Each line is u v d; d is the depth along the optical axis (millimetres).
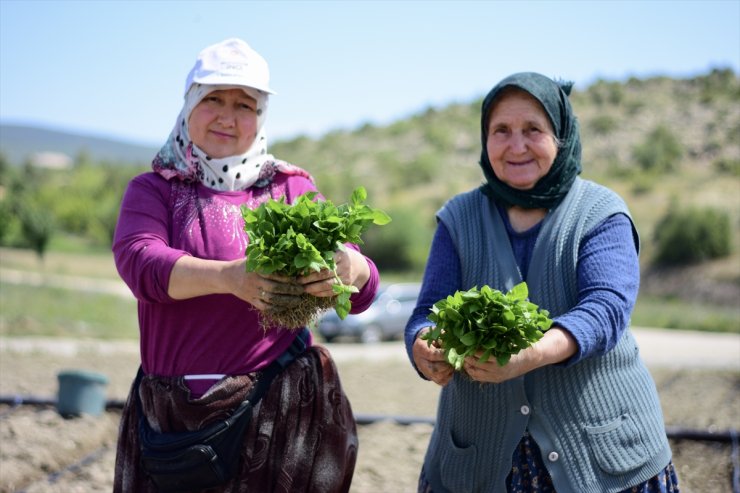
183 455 3004
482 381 2902
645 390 3176
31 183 104062
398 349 17734
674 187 67688
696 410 7586
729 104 95625
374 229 56000
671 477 3219
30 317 18047
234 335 3113
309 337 3373
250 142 3277
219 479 3031
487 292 2783
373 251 55750
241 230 3201
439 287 3254
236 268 2848
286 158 109250
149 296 3031
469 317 2791
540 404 3041
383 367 11367
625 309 2961
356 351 17047
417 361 3082
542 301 3080
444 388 3350
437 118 112375
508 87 3098
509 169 3143
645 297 42844
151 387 3137
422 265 55031
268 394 3111
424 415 7742
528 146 3084
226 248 3154
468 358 2838
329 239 2789
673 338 20719
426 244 56312
